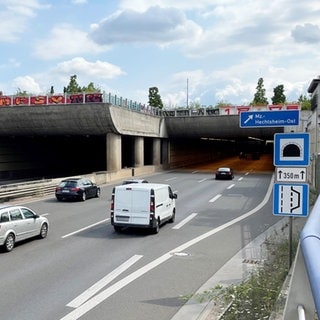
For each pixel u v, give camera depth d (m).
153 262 12.62
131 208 17.09
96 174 39.22
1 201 26.09
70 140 61.41
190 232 17.61
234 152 118.00
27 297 9.38
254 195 31.27
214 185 38.44
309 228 2.24
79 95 41.72
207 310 8.48
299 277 1.95
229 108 53.41
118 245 14.97
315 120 30.84
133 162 53.53
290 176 9.45
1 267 11.88
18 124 45.38
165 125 58.38
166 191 19.05
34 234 15.43
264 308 7.05
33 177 56.28
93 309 8.69
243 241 15.75
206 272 11.52
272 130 53.00
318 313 1.40
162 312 8.50
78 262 12.54
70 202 27.05
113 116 42.16
